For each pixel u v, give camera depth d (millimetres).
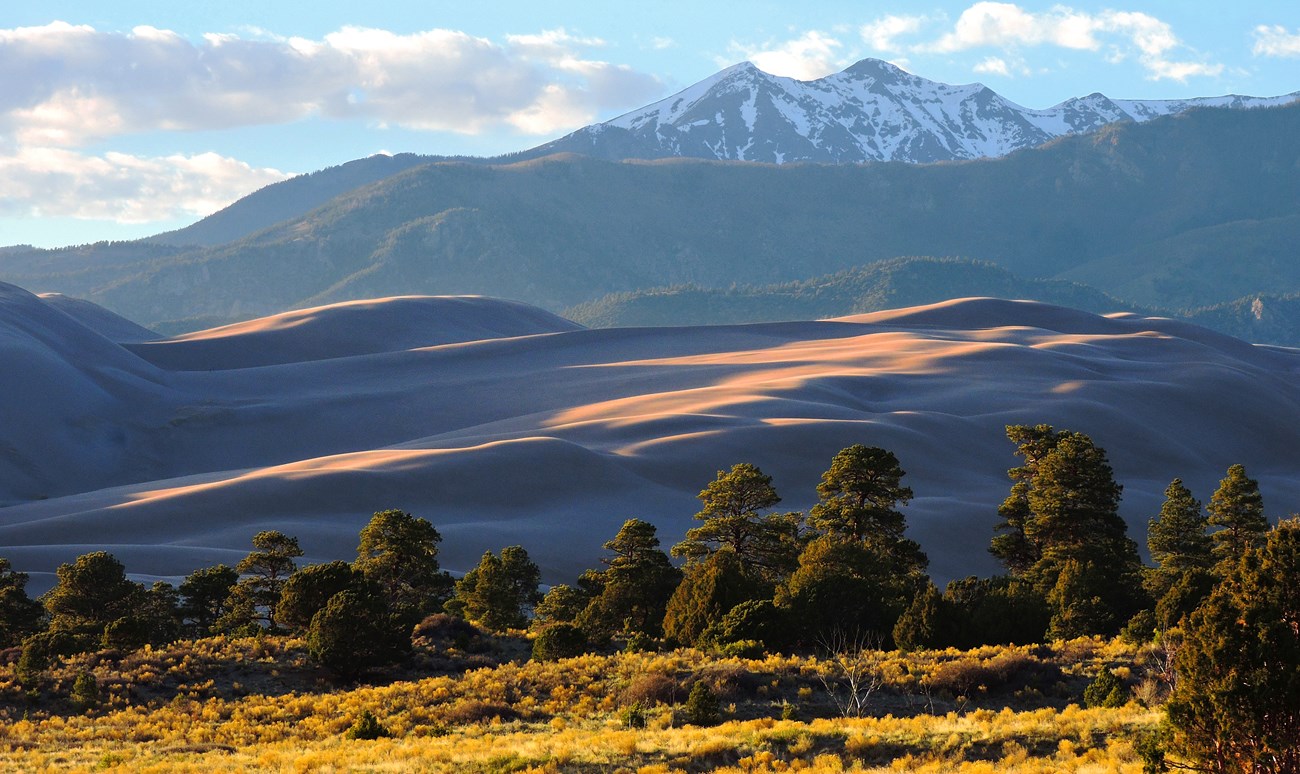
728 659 174375
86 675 172500
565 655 195750
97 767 121312
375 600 191750
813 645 195625
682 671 164000
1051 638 199875
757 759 108625
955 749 108875
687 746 114938
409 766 112000
